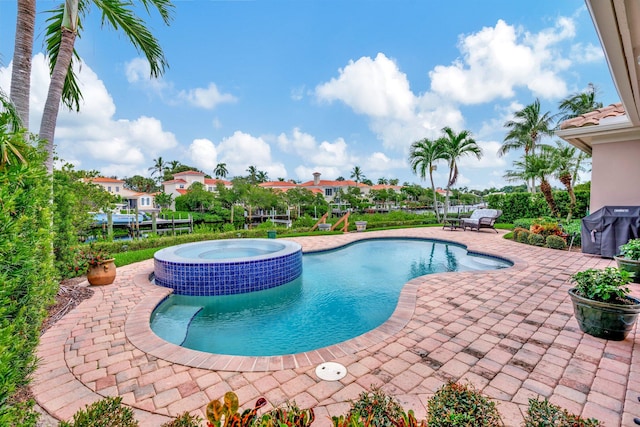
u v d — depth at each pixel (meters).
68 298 4.72
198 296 5.63
